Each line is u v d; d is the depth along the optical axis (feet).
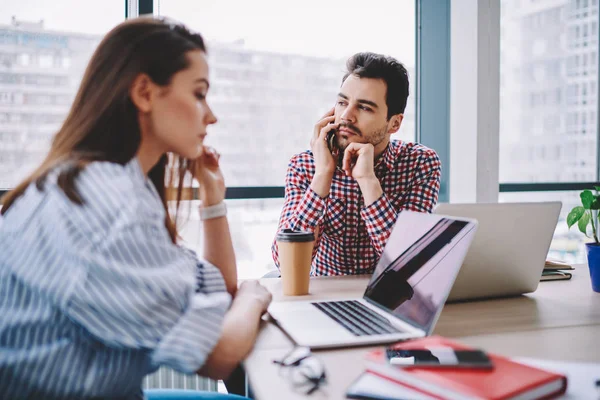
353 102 5.39
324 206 5.20
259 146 8.68
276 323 3.33
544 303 3.96
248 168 8.64
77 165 2.35
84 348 2.29
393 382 2.19
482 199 9.02
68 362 2.27
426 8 9.50
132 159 2.64
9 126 7.25
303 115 8.90
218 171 4.10
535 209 3.94
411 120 9.78
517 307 3.84
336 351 2.79
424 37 9.53
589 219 4.41
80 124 2.61
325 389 2.27
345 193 5.70
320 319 3.29
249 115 8.59
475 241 3.79
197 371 2.67
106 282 2.13
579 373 2.36
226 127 8.46
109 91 2.61
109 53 2.66
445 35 9.50
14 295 2.30
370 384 2.20
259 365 2.56
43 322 2.25
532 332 3.18
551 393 2.04
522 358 2.64
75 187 2.26
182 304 2.38
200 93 2.85
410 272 3.40
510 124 10.30
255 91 8.59
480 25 8.80
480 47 8.82
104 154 2.56
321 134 5.36
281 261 4.09
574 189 10.87
